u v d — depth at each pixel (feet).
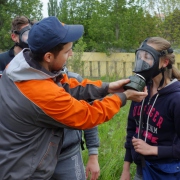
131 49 63.57
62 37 7.16
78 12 69.56
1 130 7.40
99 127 18.39
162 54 8.48
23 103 7.16
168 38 58.54
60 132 7.66
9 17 57.82
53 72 7.57
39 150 7.40
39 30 7.09
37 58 7.25
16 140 7.31
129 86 7.98
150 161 8.88
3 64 11.66
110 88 8.36
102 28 61.16
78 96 8.48
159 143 8.80
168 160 8.77
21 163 7.31
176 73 9.04
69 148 9.32
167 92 8.61
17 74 7.23
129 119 9.75
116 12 61.77
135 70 8.45
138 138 9.05
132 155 9.38
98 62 60.08
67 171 9.30
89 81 8.62
